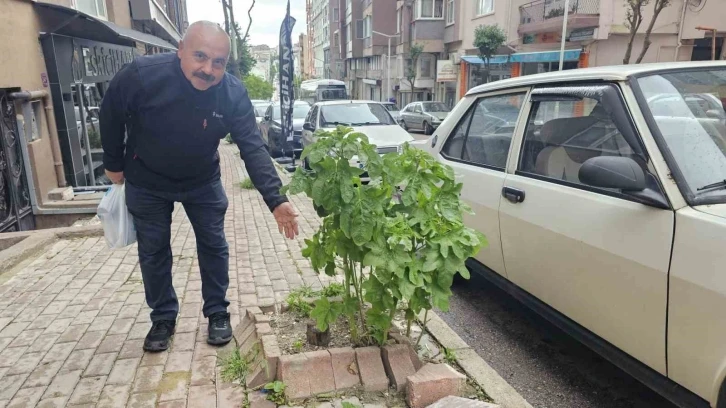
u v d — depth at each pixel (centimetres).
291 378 269
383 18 4547
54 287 444
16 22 696
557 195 317
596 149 303
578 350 367
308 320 332
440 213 269
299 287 441
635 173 249
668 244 238
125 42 1105
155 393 280
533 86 376
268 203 299
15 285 450
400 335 299
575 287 300
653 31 1934
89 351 327
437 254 258
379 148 1002
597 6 1964
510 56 2427
